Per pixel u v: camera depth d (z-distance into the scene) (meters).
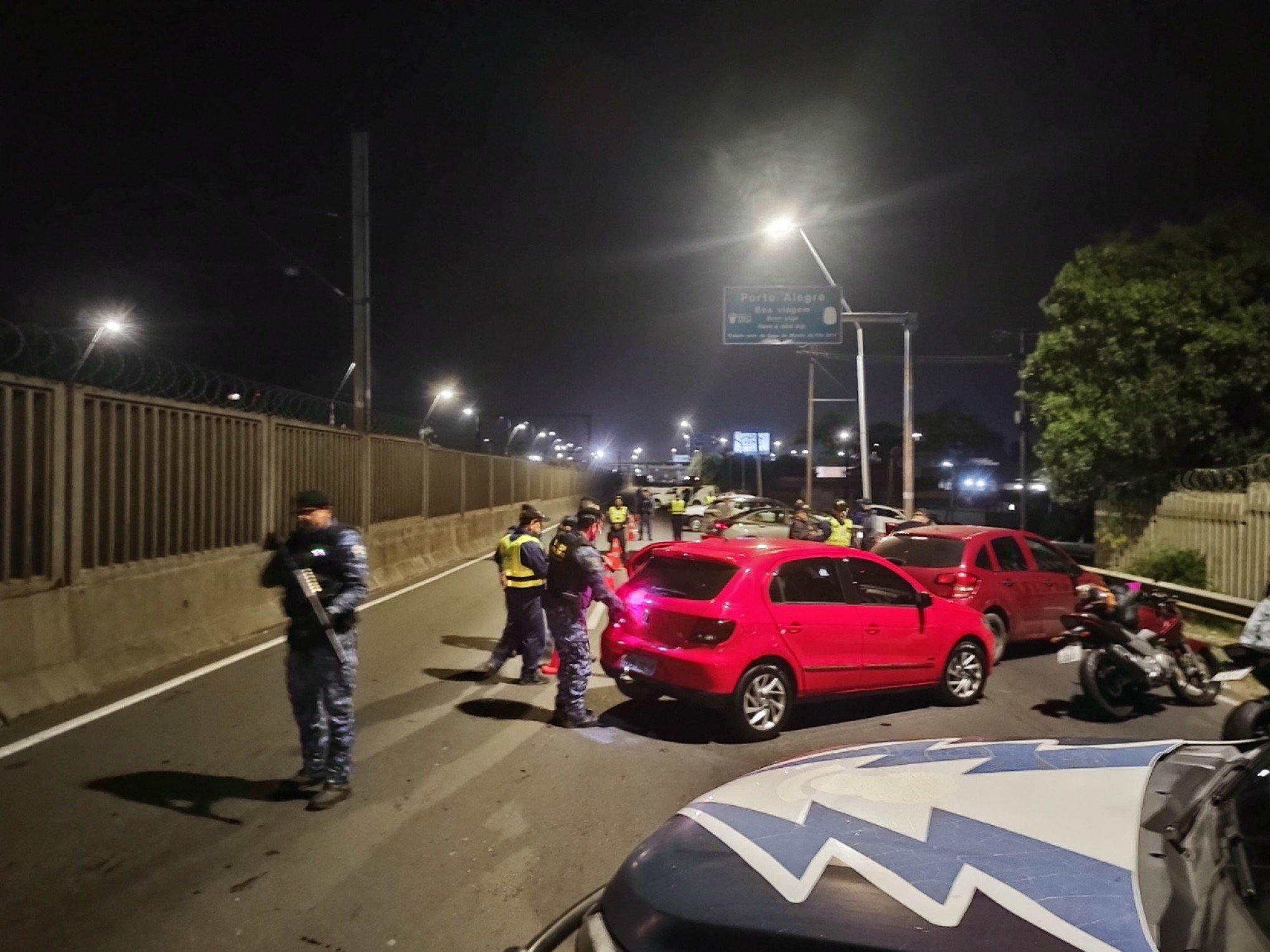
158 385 9.69
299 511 5.88
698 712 8.47
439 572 20.86
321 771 5.98
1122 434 19.73
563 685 7.93
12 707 7.50
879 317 24.92
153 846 5.16
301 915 4.38
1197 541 16.08
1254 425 19.66
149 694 8.48
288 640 5.87
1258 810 2.21
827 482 73.56
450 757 6.95
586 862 5.03
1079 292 20.98
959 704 8.96
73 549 8.55
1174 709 9.06
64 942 4.11
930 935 1.91
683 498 40.34
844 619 7.97
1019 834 2.28
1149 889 2.03
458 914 4.41
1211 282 19.52
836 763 2.95
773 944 1.96
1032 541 11.81
